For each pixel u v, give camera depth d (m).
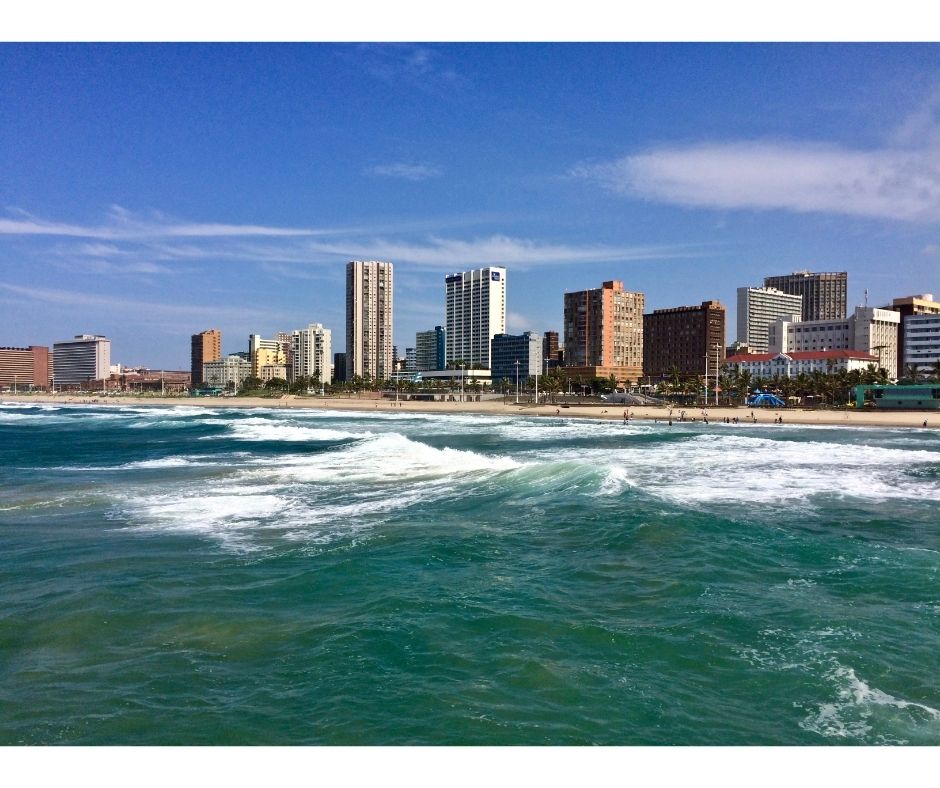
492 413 112.88
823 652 10.56
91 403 183.38
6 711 8.89
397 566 15.27
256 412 117.94
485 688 9.48
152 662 10.37
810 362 176.50
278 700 9.19
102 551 16.77
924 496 24.66
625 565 15.30
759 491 25.66
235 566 15.33
